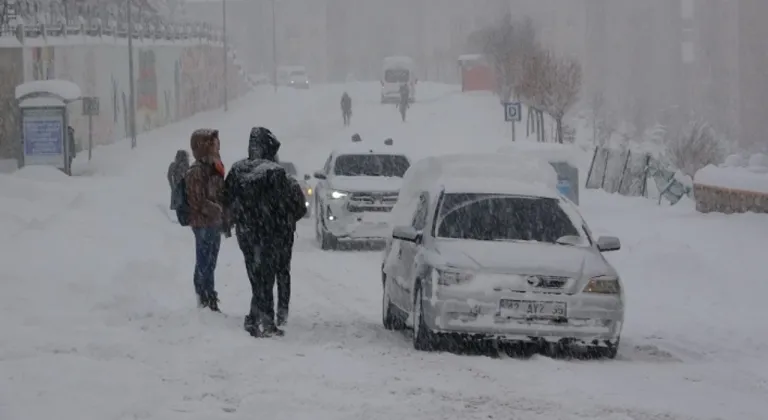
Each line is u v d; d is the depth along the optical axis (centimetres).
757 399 2739
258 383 2619
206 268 3731
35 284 4212
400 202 4231
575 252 3456
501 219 3653
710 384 2945
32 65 13262
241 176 3459
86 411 2272
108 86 15888
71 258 5078
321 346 3228
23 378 2561
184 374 2698
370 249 6900
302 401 2436
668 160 14625
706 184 8369
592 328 3297
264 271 3422
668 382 2941
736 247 6178
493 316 3262
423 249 3506
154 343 3119
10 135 12825
